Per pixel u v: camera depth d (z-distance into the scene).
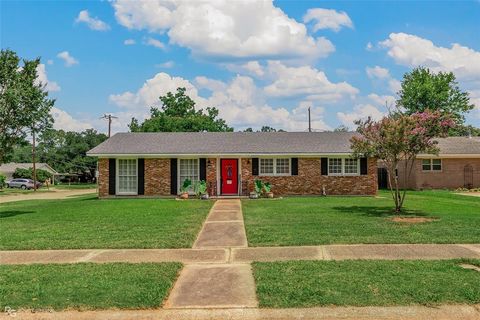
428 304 6.13
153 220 14.66
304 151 25.69
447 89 48.16
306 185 25.92
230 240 11.02
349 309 6.04
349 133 29.62
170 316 6.01
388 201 21.47
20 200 31.09
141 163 26.03
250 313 6.04
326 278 7.26
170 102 59.34
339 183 25.98
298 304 6.18
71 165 87.31
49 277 7.52
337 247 9.85
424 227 12.49
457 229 12.10
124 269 8.06
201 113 59.34
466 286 6.76
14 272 7.91
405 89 49.03
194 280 7.48
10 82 18.42
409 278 7.20
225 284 7.22
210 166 25.98
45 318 5.97
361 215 15.52
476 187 35.56
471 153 35.00
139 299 6.40
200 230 12.71
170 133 30.25
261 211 17.11
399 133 15.72
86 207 19.69
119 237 11.35
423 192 30.86
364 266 8.04
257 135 29.45
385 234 11.34
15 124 18.52
